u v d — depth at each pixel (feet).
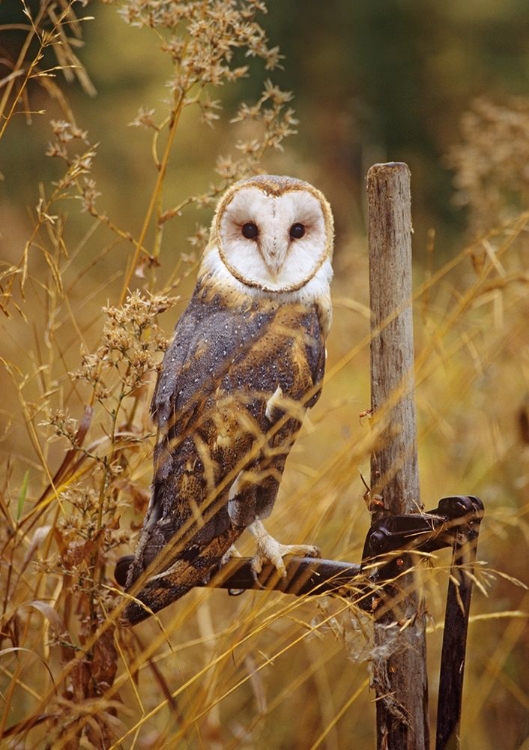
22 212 61.31
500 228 28.60
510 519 28.25
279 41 92.22
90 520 20.77
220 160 23.76
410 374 18.10
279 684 29.09
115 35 84.38
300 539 22.67
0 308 21.76
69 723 19.74
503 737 28.25
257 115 23.65
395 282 17.84
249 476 20.17
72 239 66.23
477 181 36.40
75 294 27.96
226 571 20.29
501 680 27.86
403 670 18.43
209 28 22.22
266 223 21.70
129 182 78.59
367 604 18.75
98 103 85.30
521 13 90.79
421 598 18.34
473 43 91.66
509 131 35.86
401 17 91.66
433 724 29.27
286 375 21.39
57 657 26.30
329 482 23.71
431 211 85.25
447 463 33.09
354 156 85.51
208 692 21.39
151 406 21.36
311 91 91.40
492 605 30.01
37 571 20.67
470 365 31.07
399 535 17.90
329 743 27.61
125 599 19.63
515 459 32.01
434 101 90.53
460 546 17.79
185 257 23.98
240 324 21.66
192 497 20.12
